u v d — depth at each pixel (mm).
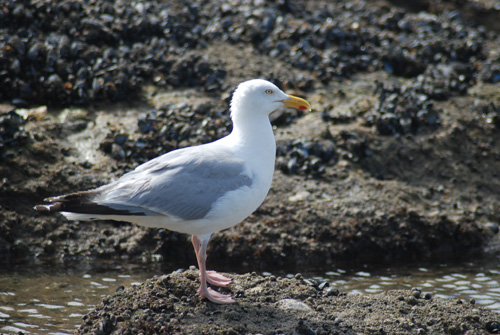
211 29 19219
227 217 9109
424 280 12156
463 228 14078
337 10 22234
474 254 13859
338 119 16422
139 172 9258
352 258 13367
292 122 16312
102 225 13453
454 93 18125
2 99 15469
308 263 13031
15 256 12625
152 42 17844
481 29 22047
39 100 15672
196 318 8664
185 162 9086
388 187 14711
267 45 19000
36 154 14047
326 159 15195
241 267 12711
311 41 19344
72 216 9062
